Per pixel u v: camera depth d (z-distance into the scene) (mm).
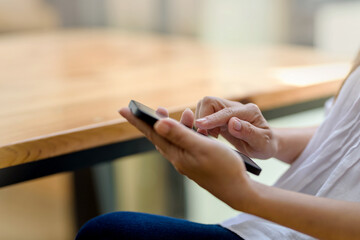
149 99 1186
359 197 715
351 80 848
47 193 2828
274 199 609
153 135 636
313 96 1315
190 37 3193
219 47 2240
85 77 1542
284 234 739
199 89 1278
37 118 1033
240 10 2822
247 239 716
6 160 846
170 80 1439
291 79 1380
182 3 3189
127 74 1574
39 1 3619
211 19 3020
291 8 2531
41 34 3135
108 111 1077
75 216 2201
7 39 2895
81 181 2133
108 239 725
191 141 589
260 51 2047
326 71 1495
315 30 2443
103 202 2213
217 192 623
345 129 797
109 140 968
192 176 627
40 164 903
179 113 1081
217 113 797
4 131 931
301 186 829
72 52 2184
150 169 2596
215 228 749
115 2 3678
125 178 2586
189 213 2656
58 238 2521
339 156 793
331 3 2336
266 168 2303
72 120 1004
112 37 2816
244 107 824
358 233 590
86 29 3533
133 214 775
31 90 1365
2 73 1681
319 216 602
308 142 932
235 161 602
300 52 1984
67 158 936
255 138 802
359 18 2230
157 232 724
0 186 868
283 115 1291
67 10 3738
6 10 3510
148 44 2426
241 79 1406
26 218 2723
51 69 1732
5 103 1208
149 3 3439
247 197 608
